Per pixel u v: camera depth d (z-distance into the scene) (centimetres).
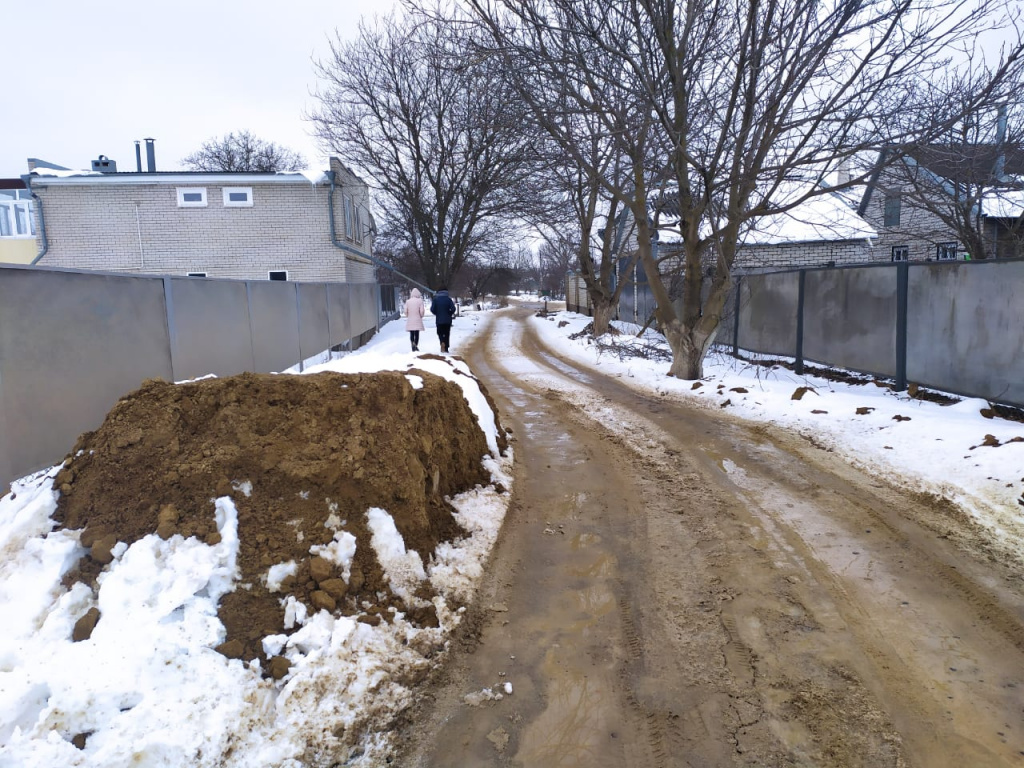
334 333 1547
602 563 429
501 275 5775
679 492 561
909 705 280
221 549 324
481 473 575
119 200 1894
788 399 862
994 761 247
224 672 275
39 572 304
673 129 977
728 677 305
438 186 2516
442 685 303
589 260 2073
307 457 377
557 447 728
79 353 569
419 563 375
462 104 2270
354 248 2225
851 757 252
